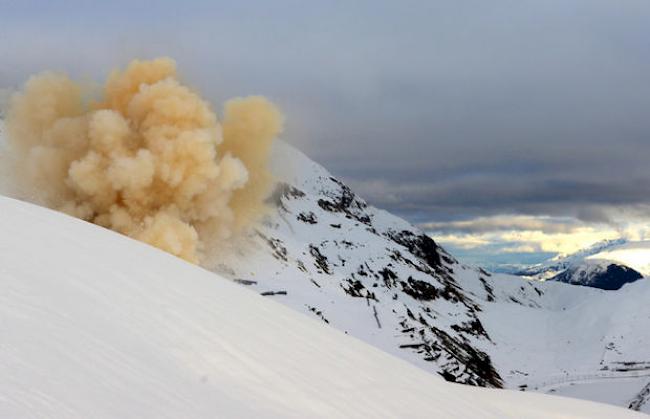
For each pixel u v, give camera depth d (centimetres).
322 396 1015
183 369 870
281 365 1055
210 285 1330
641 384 13425
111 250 1253
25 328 750
